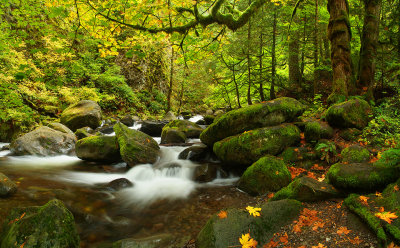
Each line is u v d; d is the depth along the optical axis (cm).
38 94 1061
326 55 1158
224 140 570
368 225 231
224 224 274
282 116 569
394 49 739
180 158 672
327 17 1112
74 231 269
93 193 465
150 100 1986
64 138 817
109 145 671
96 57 1764
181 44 488
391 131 492
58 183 510
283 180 417
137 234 334
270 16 1065
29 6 606
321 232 253
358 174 313
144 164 621
